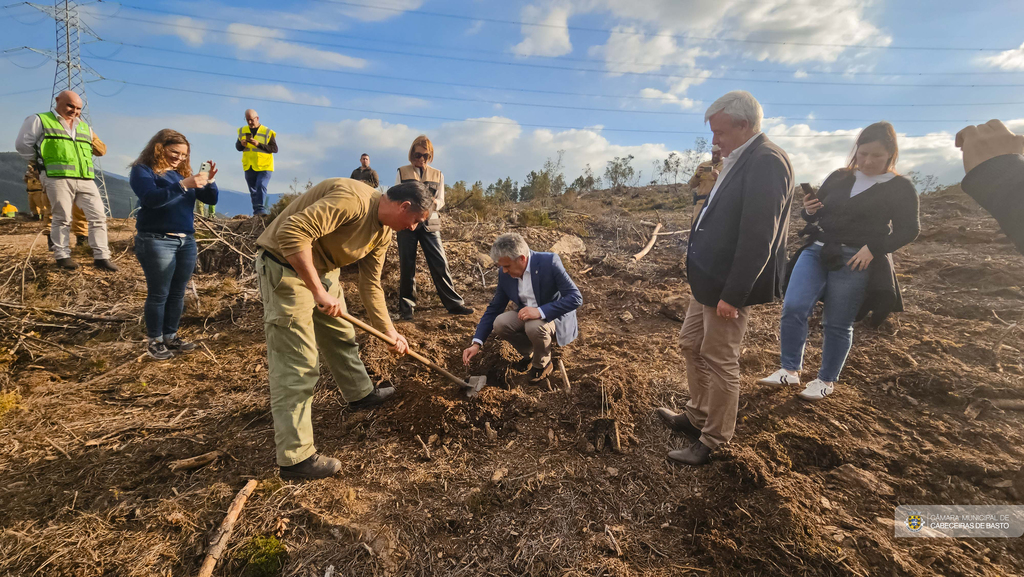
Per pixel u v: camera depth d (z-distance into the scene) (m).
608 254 6.66
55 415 3.03
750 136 2.13
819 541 1.94
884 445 2.51
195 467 2.54
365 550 2.03
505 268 3.04
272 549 2.02
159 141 3.45
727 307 2.08
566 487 2.37
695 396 2.60
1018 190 1.15
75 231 5.64
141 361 3.78
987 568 1.81
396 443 2.75
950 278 4.65
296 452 2.37
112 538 2.09
